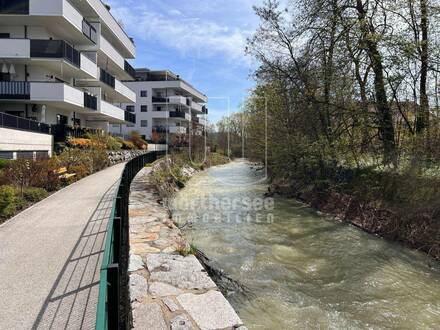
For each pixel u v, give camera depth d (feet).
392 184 33.45
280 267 23.04
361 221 34.24
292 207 45.09
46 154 53.93
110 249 12.12
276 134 60.29
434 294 19.12
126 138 127.03
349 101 42.63
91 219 26.73
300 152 50.52
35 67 67.41
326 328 15.64
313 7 42.91
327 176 47.26
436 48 33.91
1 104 65.46
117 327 9.32
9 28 67.51
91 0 76.89
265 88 58.70
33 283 15.14
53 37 72.59
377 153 40.19
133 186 42.70
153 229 22.59
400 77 35.83
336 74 42.16
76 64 69.31
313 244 28.19
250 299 18.17
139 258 17.15
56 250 19.51
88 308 13.07
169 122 177.17
